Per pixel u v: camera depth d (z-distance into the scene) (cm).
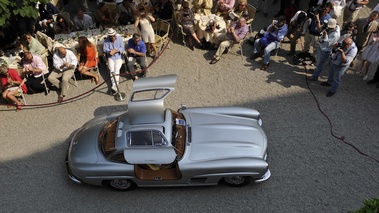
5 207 665
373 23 896
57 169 730
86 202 664
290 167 708
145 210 644
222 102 877
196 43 1098
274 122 812
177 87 929
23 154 770
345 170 696
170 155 595
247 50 1053
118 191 677
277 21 956
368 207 405
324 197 650
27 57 861
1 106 899
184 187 675
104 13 1073
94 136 682
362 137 763
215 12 1179
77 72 980
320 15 929
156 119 634
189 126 681
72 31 1069
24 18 1039
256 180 648
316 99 866
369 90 884
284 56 1016
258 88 912
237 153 637
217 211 637
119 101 893
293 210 633
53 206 662
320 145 752
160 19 1045
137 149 603
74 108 882
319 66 881
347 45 771
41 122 848
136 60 987
